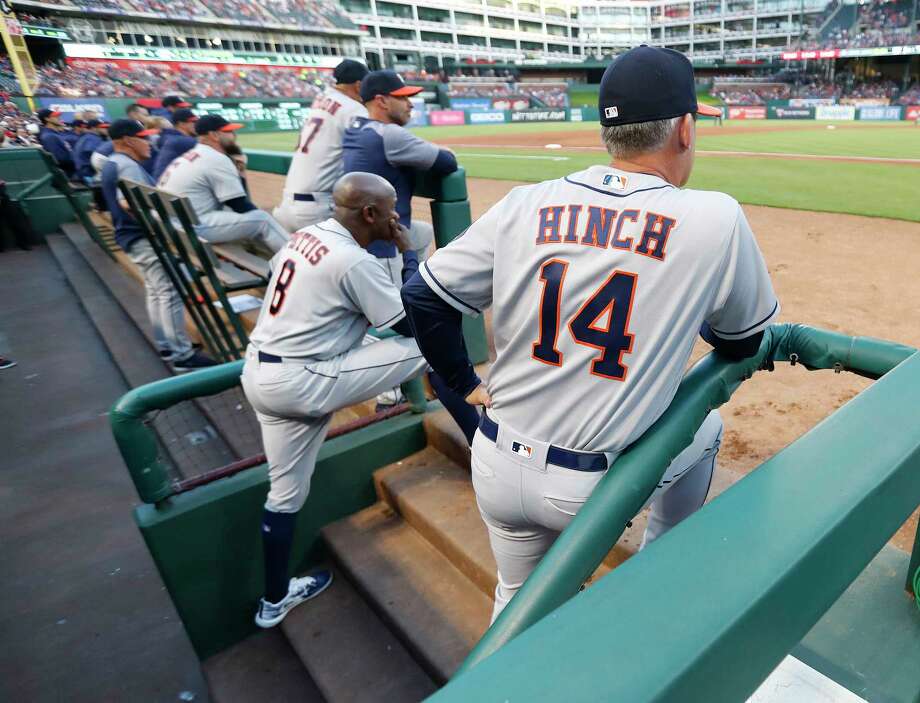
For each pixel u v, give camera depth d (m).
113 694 2.50
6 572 3.18
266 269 4.00
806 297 4.09
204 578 2.34
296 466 2.24
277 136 29.91
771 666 0.60
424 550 2.54
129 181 3.72
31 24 34.94
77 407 4.92
